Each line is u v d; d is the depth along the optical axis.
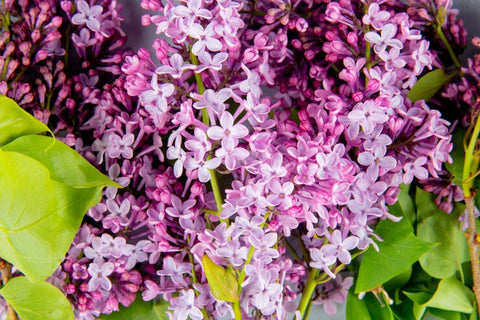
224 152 0.49
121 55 0.54
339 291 0.58
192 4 0.48
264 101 0.50
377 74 0.50
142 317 0.56
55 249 0.49
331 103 0.50
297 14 0.54
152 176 0.53
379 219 0.54
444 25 0.55
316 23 0.54
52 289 0.51
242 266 0.52
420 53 0.51
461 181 0.54
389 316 0.55
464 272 0.56
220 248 0.51
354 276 0.58
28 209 0.48
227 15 0.48
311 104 0.51
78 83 0.54
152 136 0.55
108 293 0.54
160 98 0.49
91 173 0.49
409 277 0.56
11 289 0.51
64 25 0.55
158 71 0.49
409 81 0.52
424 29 0.55
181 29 0.48
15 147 0.49
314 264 0.52
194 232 0.52
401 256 0.53
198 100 0.50
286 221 0.51
